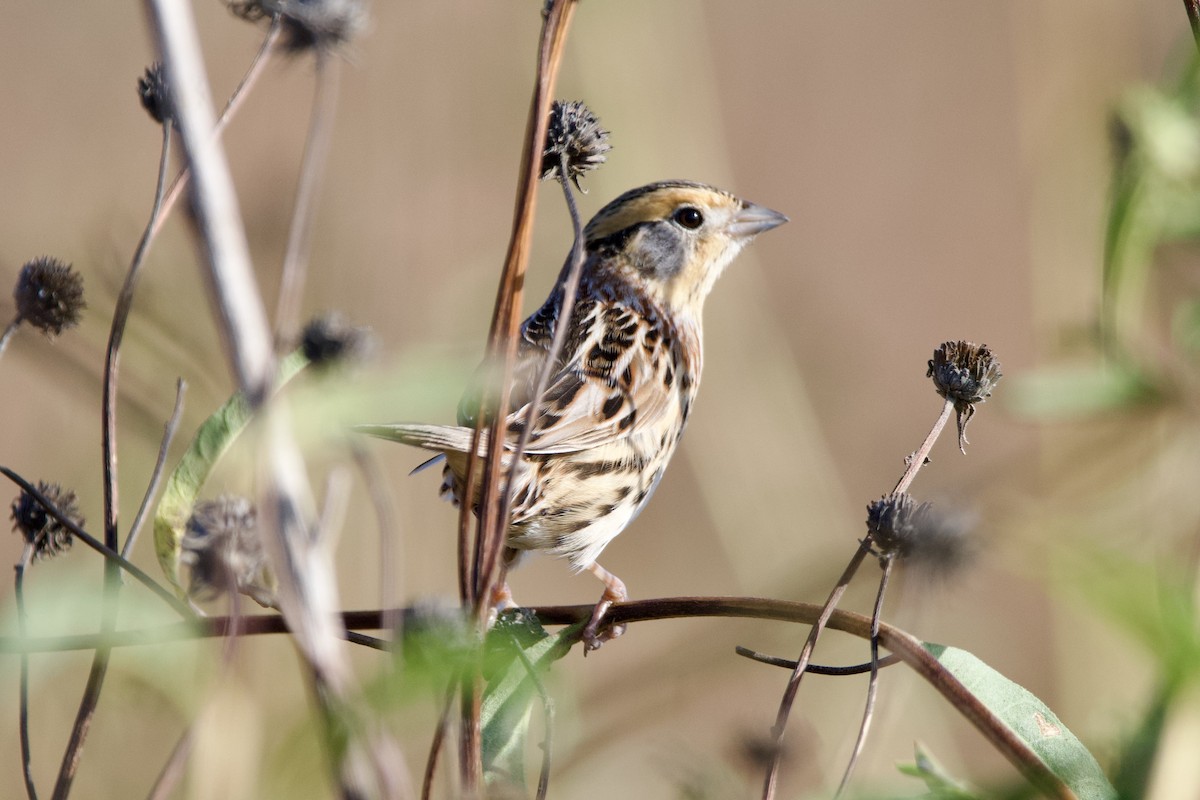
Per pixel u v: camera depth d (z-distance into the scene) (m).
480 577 5.36
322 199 14.95
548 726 5.49
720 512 15.96
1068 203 13.65
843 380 18.55
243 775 6.16
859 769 7.10
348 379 4.86
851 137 22.84
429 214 17.16
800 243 21.91
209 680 6.27
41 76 19.34
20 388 15.24
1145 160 5.90
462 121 17.67
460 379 4.70
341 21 5.55
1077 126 13.80
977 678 5.86
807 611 5.86
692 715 10.37
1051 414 6.19
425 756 8.54
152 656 6.73
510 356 5.46
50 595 6.00
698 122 17.19
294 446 4.60
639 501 10.45
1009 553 5.45
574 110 6.00
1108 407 6.10
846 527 16.03
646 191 11.42
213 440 5.96
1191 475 6.55
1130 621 4.33
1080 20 14.11
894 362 20.47
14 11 19.62
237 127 17.25
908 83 22.95
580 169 6.02
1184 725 5.03
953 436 18.09
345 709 4.46
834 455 18.23
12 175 17.72
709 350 16.41
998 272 21.61
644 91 16.92
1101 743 5.89
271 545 4.54
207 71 17.69
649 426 10.36
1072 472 7.24
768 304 16.80
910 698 11.80
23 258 15.23
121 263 9.04
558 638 6.50
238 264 4.68
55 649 5.87
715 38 23.12
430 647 4.87
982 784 5.10
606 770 8.74
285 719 8.14
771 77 23.05
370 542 13.59
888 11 23.36
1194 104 5.93
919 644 5.38
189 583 5.96
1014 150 22.48
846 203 22.33
